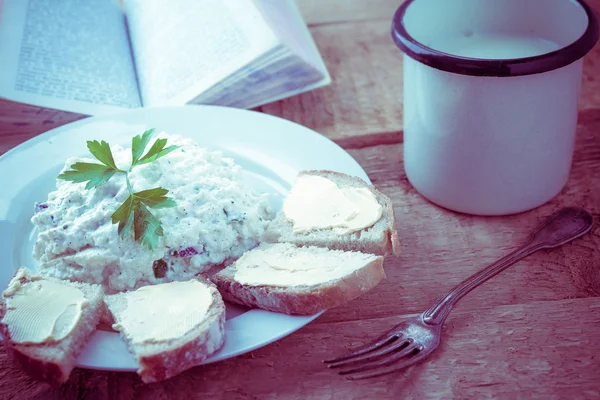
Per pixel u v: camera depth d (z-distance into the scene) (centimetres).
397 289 41
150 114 49
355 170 45
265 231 43
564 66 39
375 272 39
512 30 46
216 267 42
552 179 44
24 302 38
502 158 42
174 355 36
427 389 36
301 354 38
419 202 46
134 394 37
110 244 40
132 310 38
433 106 42
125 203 40
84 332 37
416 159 45
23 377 38
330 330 39
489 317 39
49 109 53
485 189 43
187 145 45
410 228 44
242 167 47
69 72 53
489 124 41
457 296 39
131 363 36
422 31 45
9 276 41
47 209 42
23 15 55
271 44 51
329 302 38
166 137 45
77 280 40
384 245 41
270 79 52
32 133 51
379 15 63
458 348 38
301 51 53
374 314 40
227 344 37
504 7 45
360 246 41
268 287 38
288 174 46
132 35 58
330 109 54
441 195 45
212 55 53
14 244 43
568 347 38
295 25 57
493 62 39
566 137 43
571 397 36
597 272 41
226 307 39
